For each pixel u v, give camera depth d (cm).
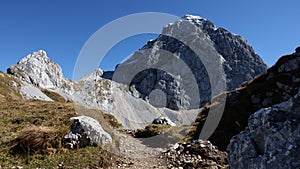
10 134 1596
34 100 3328
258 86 2430
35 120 1944
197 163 1362
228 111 2206
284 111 669
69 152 1402
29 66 12706
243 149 706
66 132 1577
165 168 1330
